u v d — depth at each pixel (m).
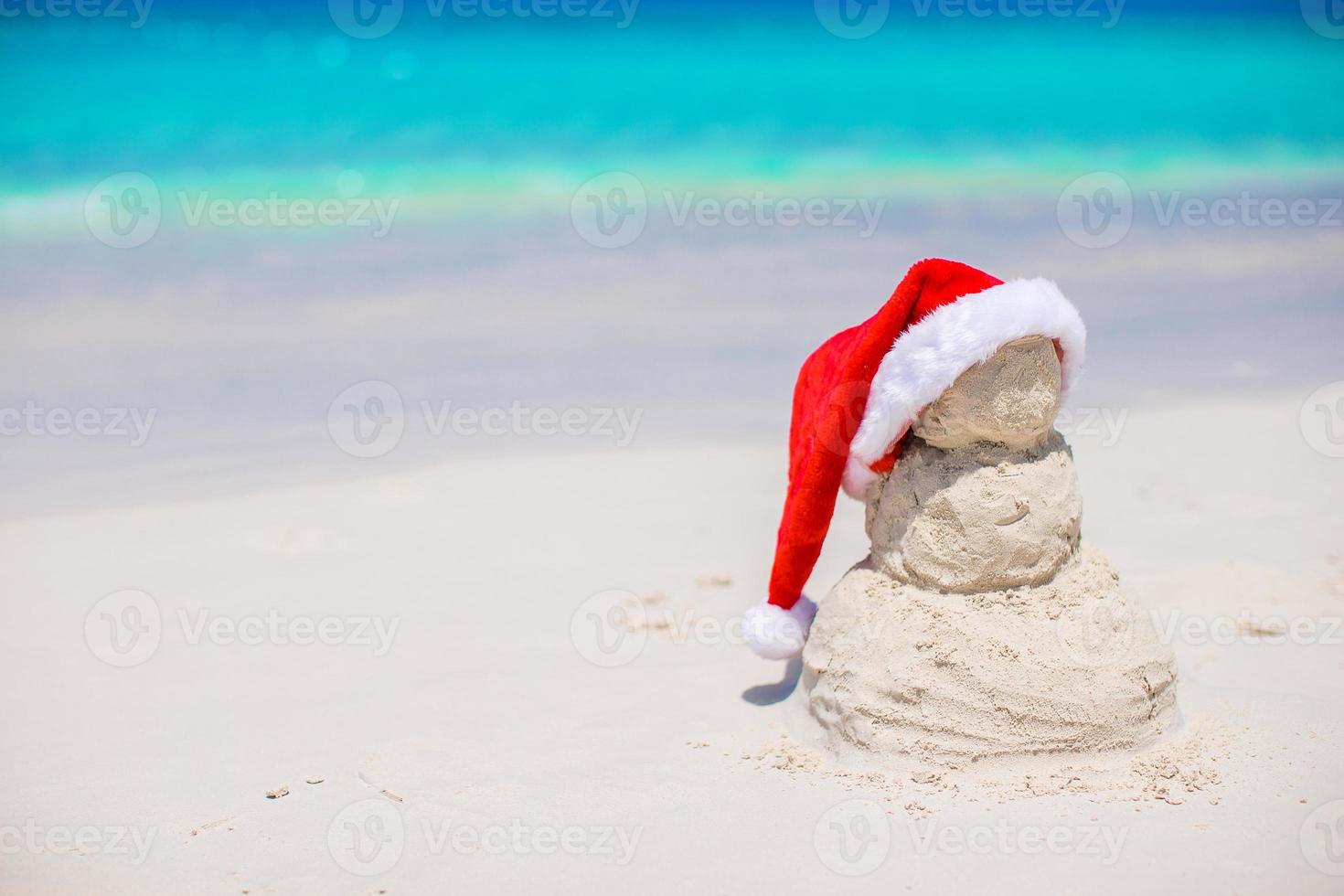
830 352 1.78
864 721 1.72
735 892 1.58
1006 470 1.70
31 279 4.10
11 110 5.60
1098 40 6.76
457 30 6.20
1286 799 1.66
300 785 1.77
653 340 3.57
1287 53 6.75
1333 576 2.17
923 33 6.62
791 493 1.81
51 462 2.80
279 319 3.78
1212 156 5.68
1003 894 1.56
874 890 1.57
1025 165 5.50
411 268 4.25
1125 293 3.94
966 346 1.65
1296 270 4.14
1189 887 1.55
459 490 2.63
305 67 6.06
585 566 2.32
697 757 1.78
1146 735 1.71
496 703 1.92
